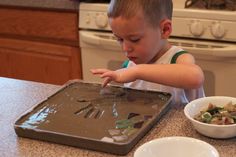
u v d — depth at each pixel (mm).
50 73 2371
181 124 924
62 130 873
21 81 1243
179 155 771
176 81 1021
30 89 1173
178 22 1895
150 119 909
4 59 2486
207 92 1947
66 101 1018
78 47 2215
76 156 809
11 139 886
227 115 897
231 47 1812
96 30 2129
